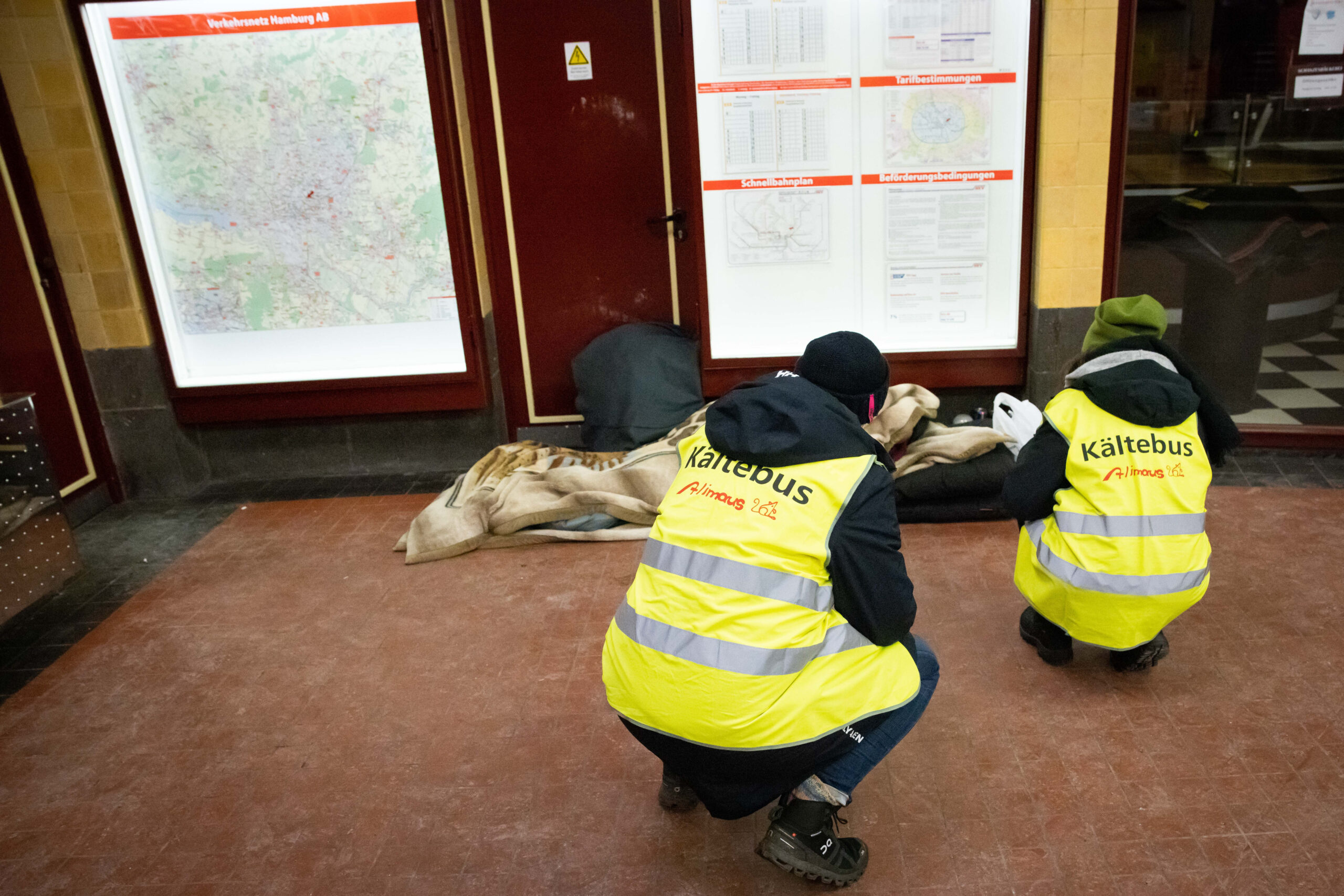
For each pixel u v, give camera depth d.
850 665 2.02
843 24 4.35
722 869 2.42
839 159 4.54
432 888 2.42
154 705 3.27
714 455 2.09
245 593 4.02
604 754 2.88
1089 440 2.74
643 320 5.24
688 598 1.95
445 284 4.98
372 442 5.27
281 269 4.96
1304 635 3.23
